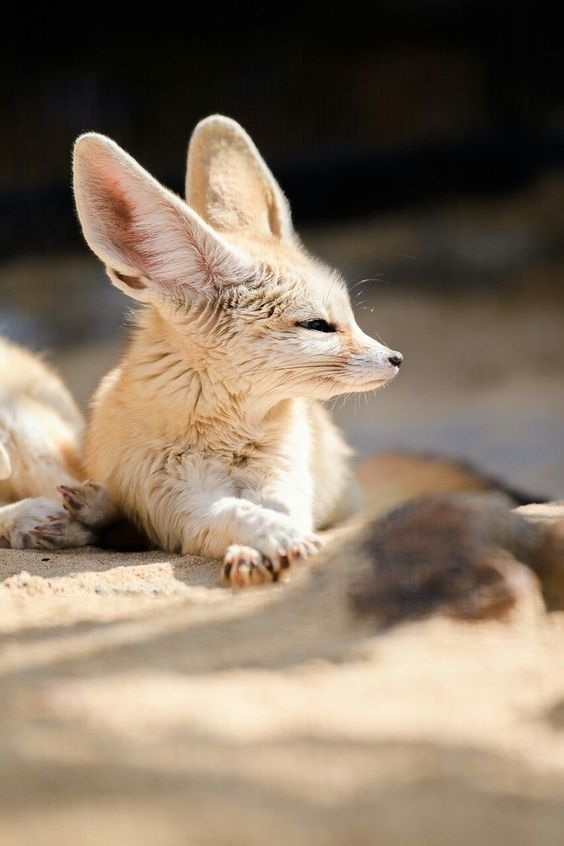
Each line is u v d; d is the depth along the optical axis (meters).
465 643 6.11
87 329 24.72
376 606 6.59
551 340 23.78
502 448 17.16
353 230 30.14
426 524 6.82
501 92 31.98
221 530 8.50
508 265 27.81
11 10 31.38
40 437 10.63
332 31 32.91
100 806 4.06
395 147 31.44
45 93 31.94
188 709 5.06
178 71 32.38
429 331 24.56
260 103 32.56
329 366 9.46
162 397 9.43
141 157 32.06
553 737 4.91
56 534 9.36
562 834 4.01
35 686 5.42
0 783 4.25
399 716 5.07
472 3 32.09
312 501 9.88
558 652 5.98
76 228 29.03
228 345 9.32
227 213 10.93
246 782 4.30
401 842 3.89
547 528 7.27
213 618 6.74
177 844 3.77
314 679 5.56
